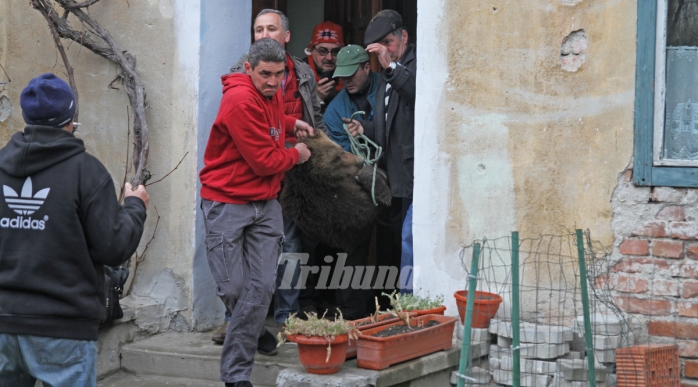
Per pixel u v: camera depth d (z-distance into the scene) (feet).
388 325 23.95
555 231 25.21
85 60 29.99
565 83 24.94
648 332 24.34
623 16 24.21
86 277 17.58
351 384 21.36
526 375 23.73
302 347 21.77
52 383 17.30
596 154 24.75
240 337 22.77
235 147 22.93
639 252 24.43
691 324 23.90
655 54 23.99
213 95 28.73
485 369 25.13
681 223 23.97
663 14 23.95
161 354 26.48
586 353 21.80
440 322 24.56
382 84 28.81
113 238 17.40
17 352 17.33
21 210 17.34
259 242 23.52
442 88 26.11
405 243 28.02
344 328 21.83
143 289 29.12
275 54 22.22
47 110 17.69
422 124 26.40
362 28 36.42
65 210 17.26
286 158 23.18
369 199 27.17
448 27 25.96
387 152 28.63
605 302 24.25
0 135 31.22
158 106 28.84
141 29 28.96
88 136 30.04
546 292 25.26
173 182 28.68
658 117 24.09
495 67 25.58
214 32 28.53
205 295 28.96
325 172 26.35
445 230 26.32
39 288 17.07
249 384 22.71
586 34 24.66
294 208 27.25
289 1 38.29
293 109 27.40
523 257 25.53
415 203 26.58
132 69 28.78
